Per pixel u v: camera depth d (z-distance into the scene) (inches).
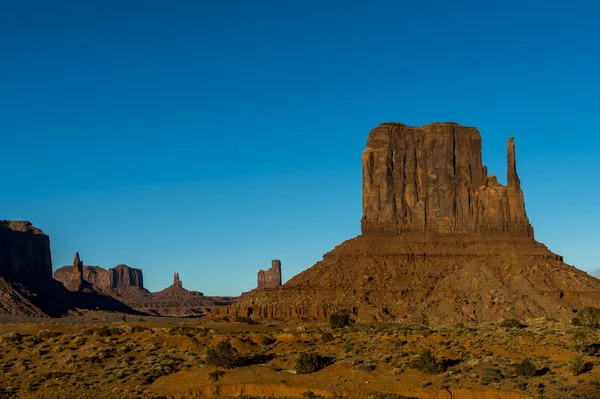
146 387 4276.6
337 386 4116.6
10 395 4220.0
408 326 6619.1
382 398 3853.3
